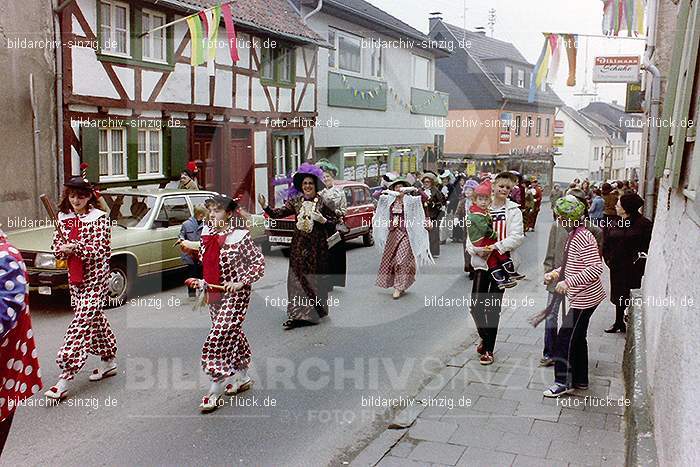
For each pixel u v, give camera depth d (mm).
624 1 10336
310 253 6711
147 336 6805
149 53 13500
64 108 11906
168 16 13648
